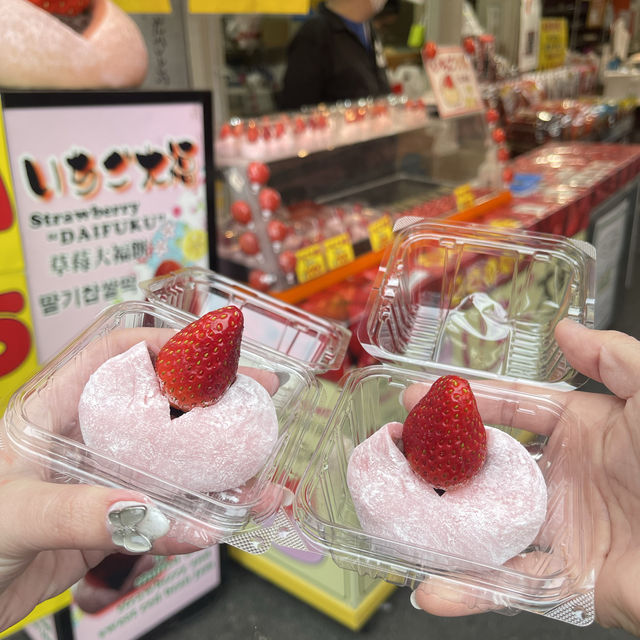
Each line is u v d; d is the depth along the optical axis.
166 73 0.50
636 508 0.23
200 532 0.20
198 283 0.30
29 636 0.39
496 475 0.22
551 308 0.31
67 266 0.31
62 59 0.30
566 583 0.19
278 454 0.23
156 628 0.39
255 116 0.69
